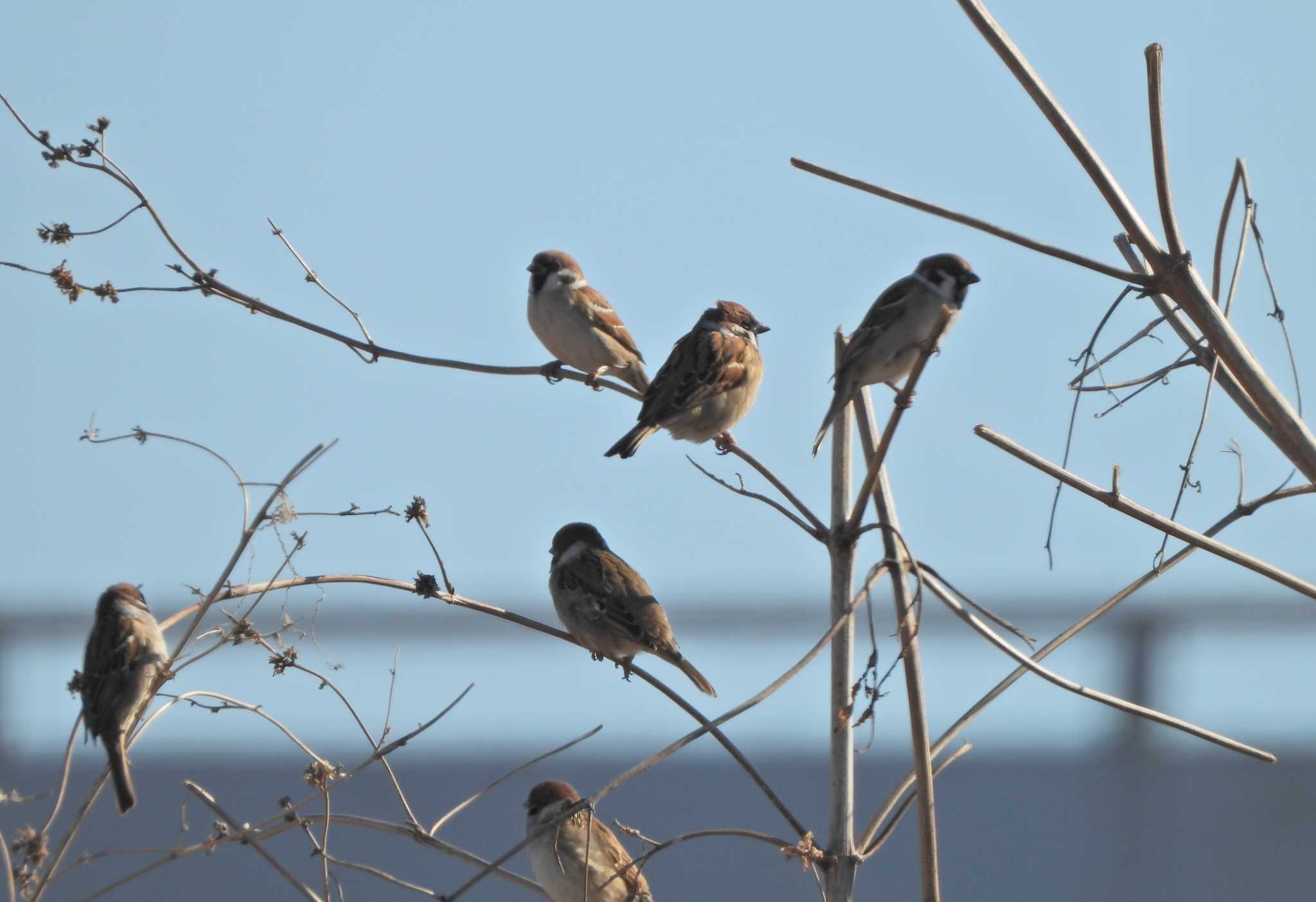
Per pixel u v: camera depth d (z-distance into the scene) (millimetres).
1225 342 7207
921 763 7098
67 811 14750
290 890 14422
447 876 14453
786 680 7324
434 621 15148
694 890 14398
